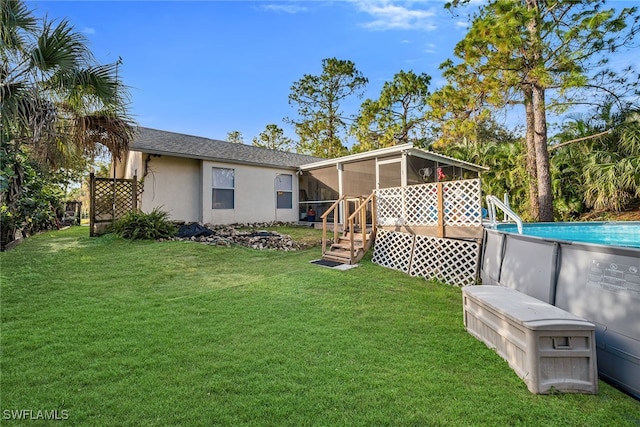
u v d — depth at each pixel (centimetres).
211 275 520
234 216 1143
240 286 462
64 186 1292
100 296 402
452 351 276
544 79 681
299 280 498
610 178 935
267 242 809
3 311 341
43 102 515
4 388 211
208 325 321
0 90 462
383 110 1923
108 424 182
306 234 1001
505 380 233
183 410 194
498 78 732
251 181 1196
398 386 223
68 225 1428
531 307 260
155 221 799
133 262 571
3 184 507
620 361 233
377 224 723
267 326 322
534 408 203
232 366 244
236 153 1221
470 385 226
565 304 285
